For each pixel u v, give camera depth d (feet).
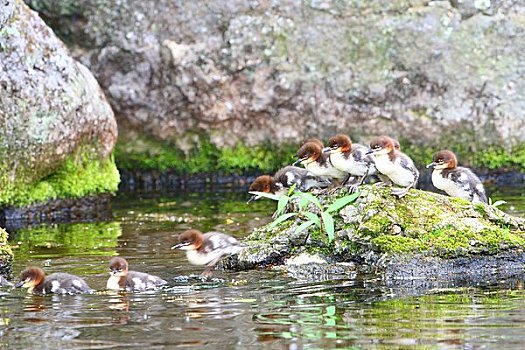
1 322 31.78
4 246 40.29
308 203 41.57
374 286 36.40
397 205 40.22
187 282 37.68
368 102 68.49
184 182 70.03
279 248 40.45
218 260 39.78
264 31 68.74
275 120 69.15
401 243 38.99
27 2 69.72
